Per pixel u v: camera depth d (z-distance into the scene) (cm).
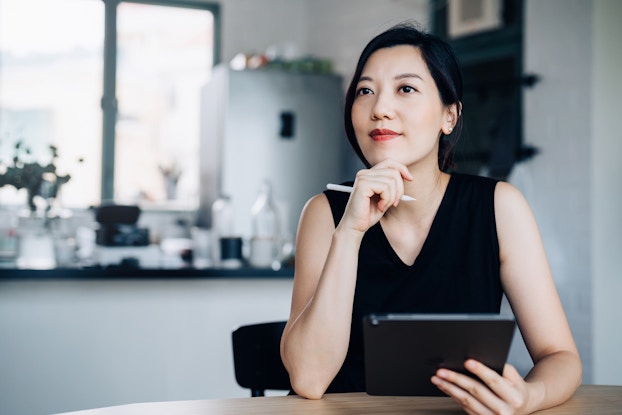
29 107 522
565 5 367
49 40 524
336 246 130
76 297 284
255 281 305
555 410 118
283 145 484
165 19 545
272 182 482
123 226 320
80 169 528
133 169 538
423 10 462
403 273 147
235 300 302
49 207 317
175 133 546
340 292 128
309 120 491
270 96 482
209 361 298
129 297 290
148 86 542
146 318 291
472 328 101
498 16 410
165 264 340
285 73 487
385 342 105
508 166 393
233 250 328
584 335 354
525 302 144
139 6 539
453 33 440
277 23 570
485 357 105
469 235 148
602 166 353
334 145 496
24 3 520
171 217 532
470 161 423
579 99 359
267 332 163
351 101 149
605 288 352
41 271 279
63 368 282
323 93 495
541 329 141
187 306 296
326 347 126
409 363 107
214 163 492
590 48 354
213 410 115
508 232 147
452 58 143
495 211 148
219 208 406
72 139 527
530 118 387
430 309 146
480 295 146
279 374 162
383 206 129
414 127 139
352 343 147
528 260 145
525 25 393
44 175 318
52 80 525
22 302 279
